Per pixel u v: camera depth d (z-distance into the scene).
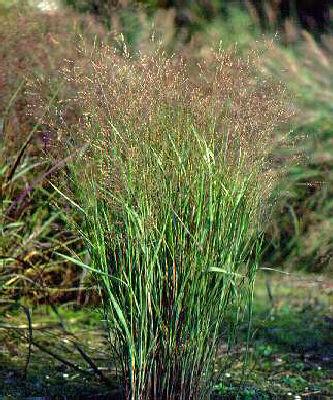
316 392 5.98
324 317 7.73
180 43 9.48
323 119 9.34
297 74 9.75
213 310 4.71
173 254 4.60
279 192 6.29
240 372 6.27
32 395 5.65
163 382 4.68
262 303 8.03
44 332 6.83
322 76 10.00
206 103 4.80
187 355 4.67
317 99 9.56
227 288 4.74
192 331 4.65
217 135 4.82
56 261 7.21
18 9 7.89
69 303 7.21
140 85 4.79
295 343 7.02
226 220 4.64
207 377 4.85
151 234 4.59
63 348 6.56
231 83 4.85
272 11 12.13
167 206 4.61
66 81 6.72
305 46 10.75
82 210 4.80
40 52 7.34
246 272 4.90
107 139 4.82
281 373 6.35
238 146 4.79
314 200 9.19
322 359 6.73
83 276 7.13
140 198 4.62
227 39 10.30
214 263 4.62
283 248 9.14
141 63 4.88
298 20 12.59
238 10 11.65
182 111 4.78
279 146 6.63
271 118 4.96
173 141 4.71
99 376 5.83
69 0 8.95
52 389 5.75
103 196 4.75
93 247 4.75
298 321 7.58
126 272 4.68
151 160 4.69
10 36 7.40
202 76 5.00
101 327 7.07
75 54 6.42
